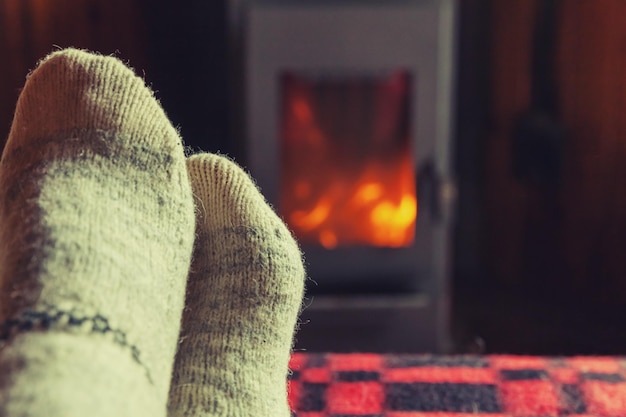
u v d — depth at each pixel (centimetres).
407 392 197
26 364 112
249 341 178
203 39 280
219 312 180
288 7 249
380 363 205
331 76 257
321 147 264
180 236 169
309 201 267
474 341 267
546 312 283
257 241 182
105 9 277
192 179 184
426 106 254
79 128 171
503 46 292
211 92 282
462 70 295
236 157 260
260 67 252
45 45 277
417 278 261
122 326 133
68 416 105
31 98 175
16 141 173
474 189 304
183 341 178
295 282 183
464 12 291
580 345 266
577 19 282
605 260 289
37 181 163
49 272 136
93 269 140
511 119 296
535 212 299
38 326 122
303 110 262
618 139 282
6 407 105
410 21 250
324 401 195
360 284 262
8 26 275
